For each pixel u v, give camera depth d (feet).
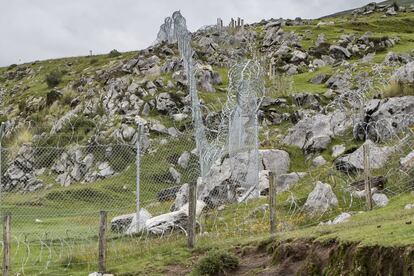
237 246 51.01
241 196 76.54
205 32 261.85
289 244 44.55
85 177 118.01
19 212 90.63
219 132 83.25
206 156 80.38
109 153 121.39
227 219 67.00
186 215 65.00
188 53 95.50
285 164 88.84
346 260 37.11
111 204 96.12
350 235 39.42
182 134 119.24
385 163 75.61
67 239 65.41
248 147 78.43
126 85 174.60
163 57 204.95
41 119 187.73
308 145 93.86
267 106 138.10
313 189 71.10
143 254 54.80
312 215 63.77
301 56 211.61
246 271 45.09
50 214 89.04
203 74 164.14
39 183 118.73
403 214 49.03
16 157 126.21
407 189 65.98
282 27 297.12
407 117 85.35
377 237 36.68
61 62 358.02
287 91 150.00
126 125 135.54
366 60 193.67
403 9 391.65
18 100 266.36
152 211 82.17
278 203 69.62
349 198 67.31
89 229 71.77
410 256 32.19
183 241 56.65
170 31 145.89
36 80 321.52
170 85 161.99
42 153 130.82
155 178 106.11
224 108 95.55
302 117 123.75
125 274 49.57
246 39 249.75
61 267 54.29
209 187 78.48
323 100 140.87
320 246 41.01
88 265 53.62
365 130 89.71
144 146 118.21
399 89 97.96
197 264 46.91
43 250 61.82
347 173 77.56
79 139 143.33
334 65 194.70
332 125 97.50
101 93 182.91
